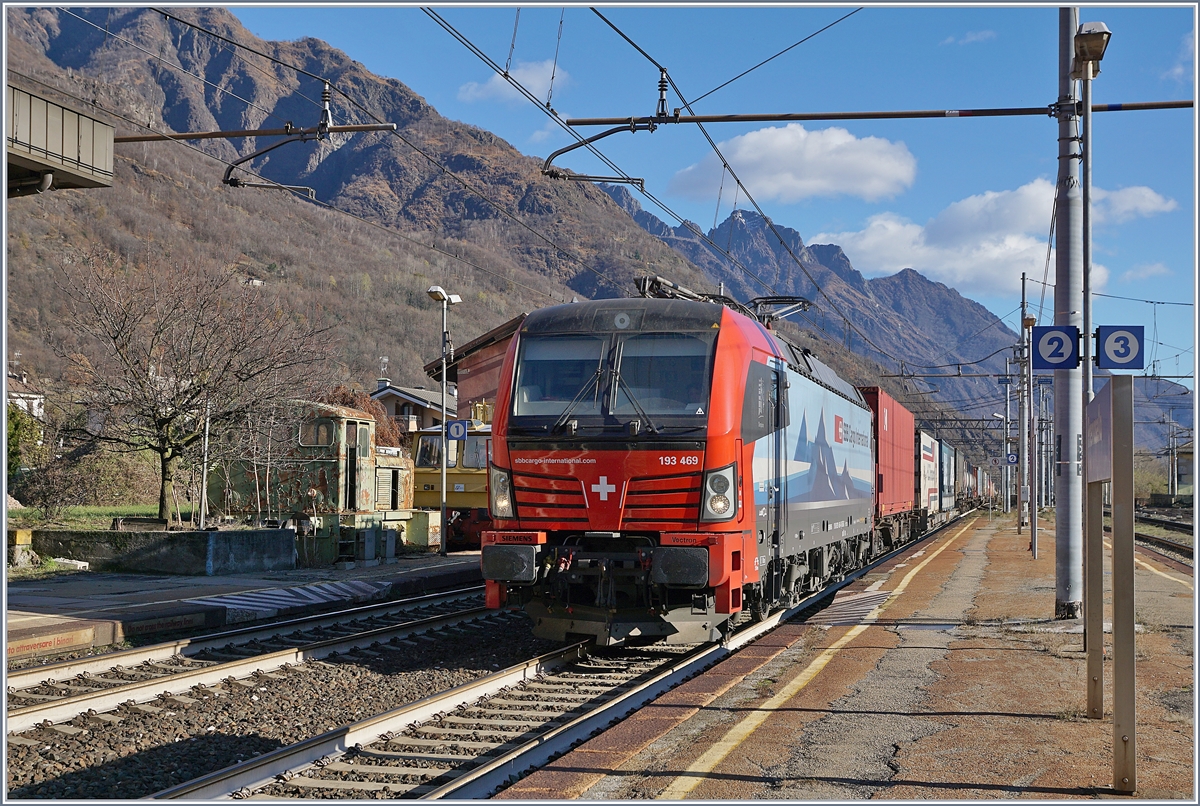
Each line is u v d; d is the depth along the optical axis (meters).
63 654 11.05
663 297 13.32
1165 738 7.04
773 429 12.38
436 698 8.43
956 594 16.17
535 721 8.33
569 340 11.25
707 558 10.17
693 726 7.42
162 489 23.09
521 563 10.56
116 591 15.30
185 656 11.01
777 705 8.10
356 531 21.39
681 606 10.92
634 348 11.03
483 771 6.29
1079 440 12.98
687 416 10.52
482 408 28.64
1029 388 37.22
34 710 7.86
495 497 11.07
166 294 23.34
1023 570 20.77
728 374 10.81
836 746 6.81
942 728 7.30
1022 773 6.16
